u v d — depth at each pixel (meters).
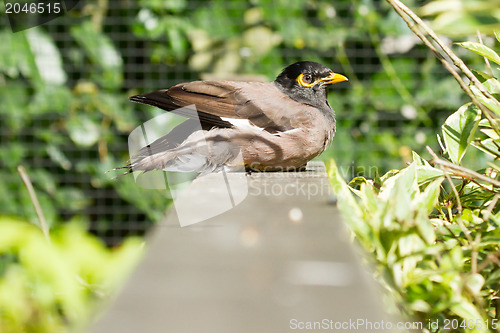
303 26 10.15
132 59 10.17
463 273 3.40
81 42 9.62
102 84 9.91
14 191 9.59
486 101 4.22
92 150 10.02
